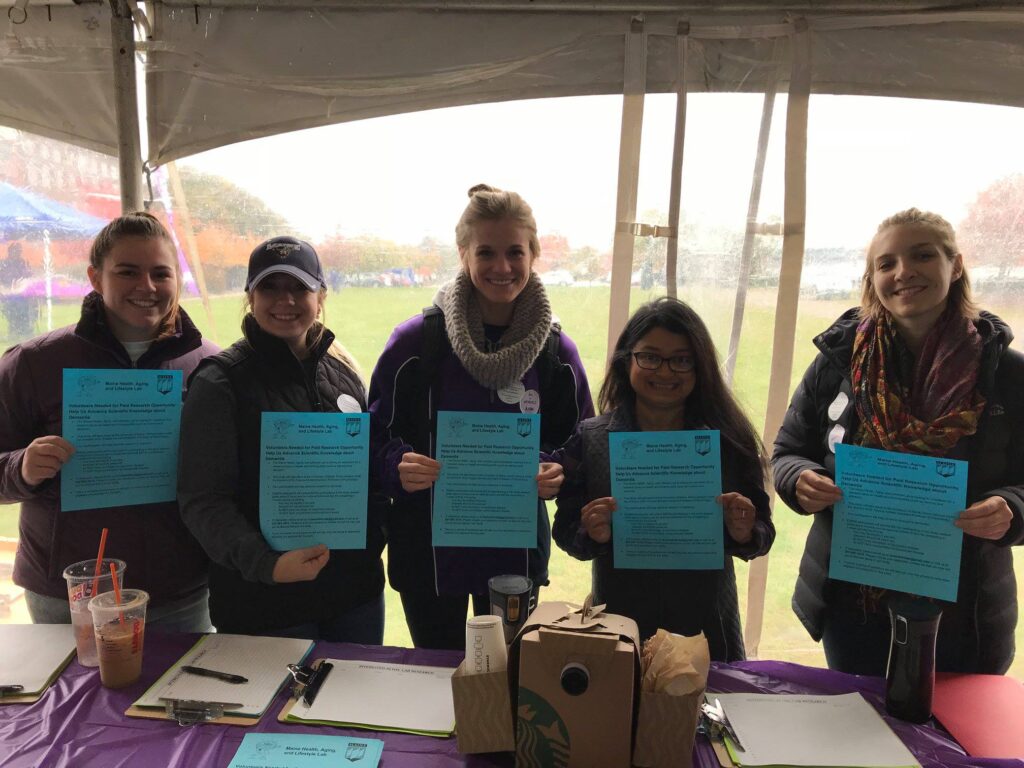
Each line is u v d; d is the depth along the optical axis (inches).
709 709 46.9
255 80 87.7
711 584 60.2
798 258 85.7
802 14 81.3
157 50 87.0
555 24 84.5
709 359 59.7
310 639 60.1
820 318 89.0
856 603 61.4
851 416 61.7
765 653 99.7
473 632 41.7
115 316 64.0
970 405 57.1
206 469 56.5
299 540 55.7
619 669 39.6
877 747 43.1
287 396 59.9
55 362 63.0
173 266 64.1
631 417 62.2
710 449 56.1
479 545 58.6
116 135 89.6
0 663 50.1
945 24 80.7
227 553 54.5
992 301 86.4
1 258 92.0
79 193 91.3
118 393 57.4
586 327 93.4
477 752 41.4
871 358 61.2
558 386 68.6
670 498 56.5
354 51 86.4
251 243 93.1
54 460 55.1
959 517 50.7
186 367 66.9
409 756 42.0
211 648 53.2
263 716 45.4
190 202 91.8
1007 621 60.1
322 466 55.8
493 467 58.2
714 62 84.2
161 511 64.7
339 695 47.7
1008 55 80.6
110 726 43.9
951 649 59.7
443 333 66.4
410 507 67.8
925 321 60.2
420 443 66.7
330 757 41.0
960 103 82.6
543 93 86.7
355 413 56.3
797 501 59.7
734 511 56.4
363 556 63.7
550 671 40.0
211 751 41.7
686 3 81.5
